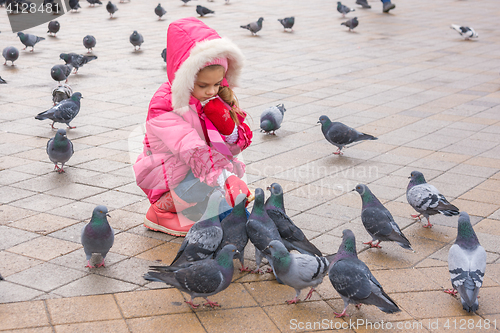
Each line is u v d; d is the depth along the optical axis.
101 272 4.29
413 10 26.22
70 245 4.71
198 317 3.76
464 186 6.35
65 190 5.96
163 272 3.79
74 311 3.73
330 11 25.84
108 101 10.16
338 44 17.41
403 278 4.36
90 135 8.06
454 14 24.73
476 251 3.99
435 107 10.08
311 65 14.06
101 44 17.00
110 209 5.50
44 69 13.14
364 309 3.96
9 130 8.22
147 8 26.38
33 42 15.45
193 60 3.91
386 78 12.60
